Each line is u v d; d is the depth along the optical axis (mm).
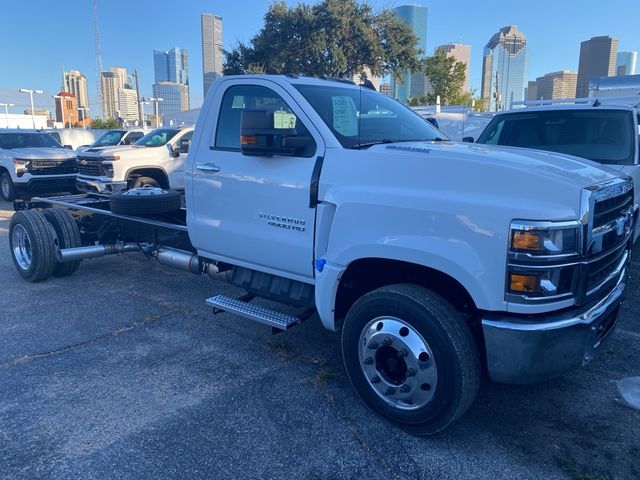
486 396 3934
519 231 2873
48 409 3711
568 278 2951
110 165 12406
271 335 5016
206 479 3008
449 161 3232
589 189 2986
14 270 7395
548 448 3303
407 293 3230
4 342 4859
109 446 3297
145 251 6172
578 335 3035
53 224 6562
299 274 4133
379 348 3393
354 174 3613
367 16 29625
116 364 4410
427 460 3174
